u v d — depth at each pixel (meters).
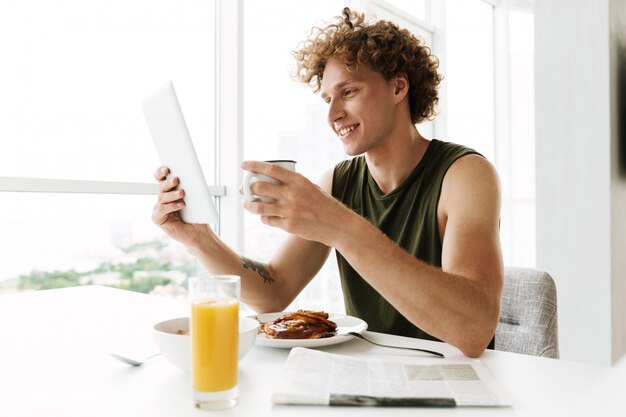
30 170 1.66
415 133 1.32
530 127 4.21
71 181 1.72
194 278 0.62
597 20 2.38
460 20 3.91
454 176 1.13
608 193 2.37
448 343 0.86
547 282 1.25
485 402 0.60
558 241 2.51
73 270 1.78
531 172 4.24
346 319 1.03
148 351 0.86
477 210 1.02
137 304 1.28
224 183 2.28
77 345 0.91
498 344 1.28
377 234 0.85
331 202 0.85
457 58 3.87
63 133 1.73
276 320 0.94
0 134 1.59
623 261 2.54
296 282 1.26
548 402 0.62
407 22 3.45
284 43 2.45
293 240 1.29
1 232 1.60
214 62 2.27
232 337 0.61
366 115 1.21
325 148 2.70
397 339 0.93
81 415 0.59
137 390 0.68
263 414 0.58
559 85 2.50
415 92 1.33
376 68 1.20
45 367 0.78
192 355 0.61
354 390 0.63
